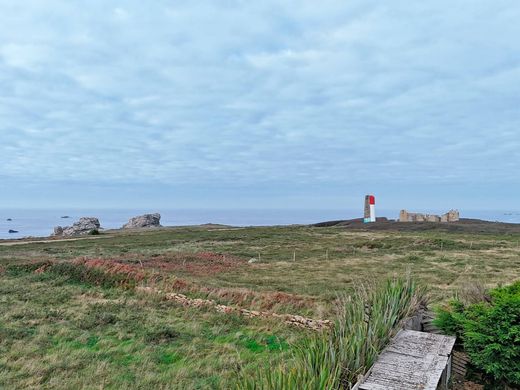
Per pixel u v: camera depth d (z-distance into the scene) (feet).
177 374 28.27
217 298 52.90
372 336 20.72
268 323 42.60
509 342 20.47
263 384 17.53
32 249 129.08
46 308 47.29
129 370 29.58
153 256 106.52
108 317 43.14
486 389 21.63
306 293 59.62
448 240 143.02
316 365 17.87
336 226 254.88
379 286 31.81
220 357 32.14
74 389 26.27
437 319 24.82
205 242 156.04
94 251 121.08
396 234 179.42
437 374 18.01
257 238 171.01
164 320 43.80
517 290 25.64
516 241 145.48
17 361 30.45
